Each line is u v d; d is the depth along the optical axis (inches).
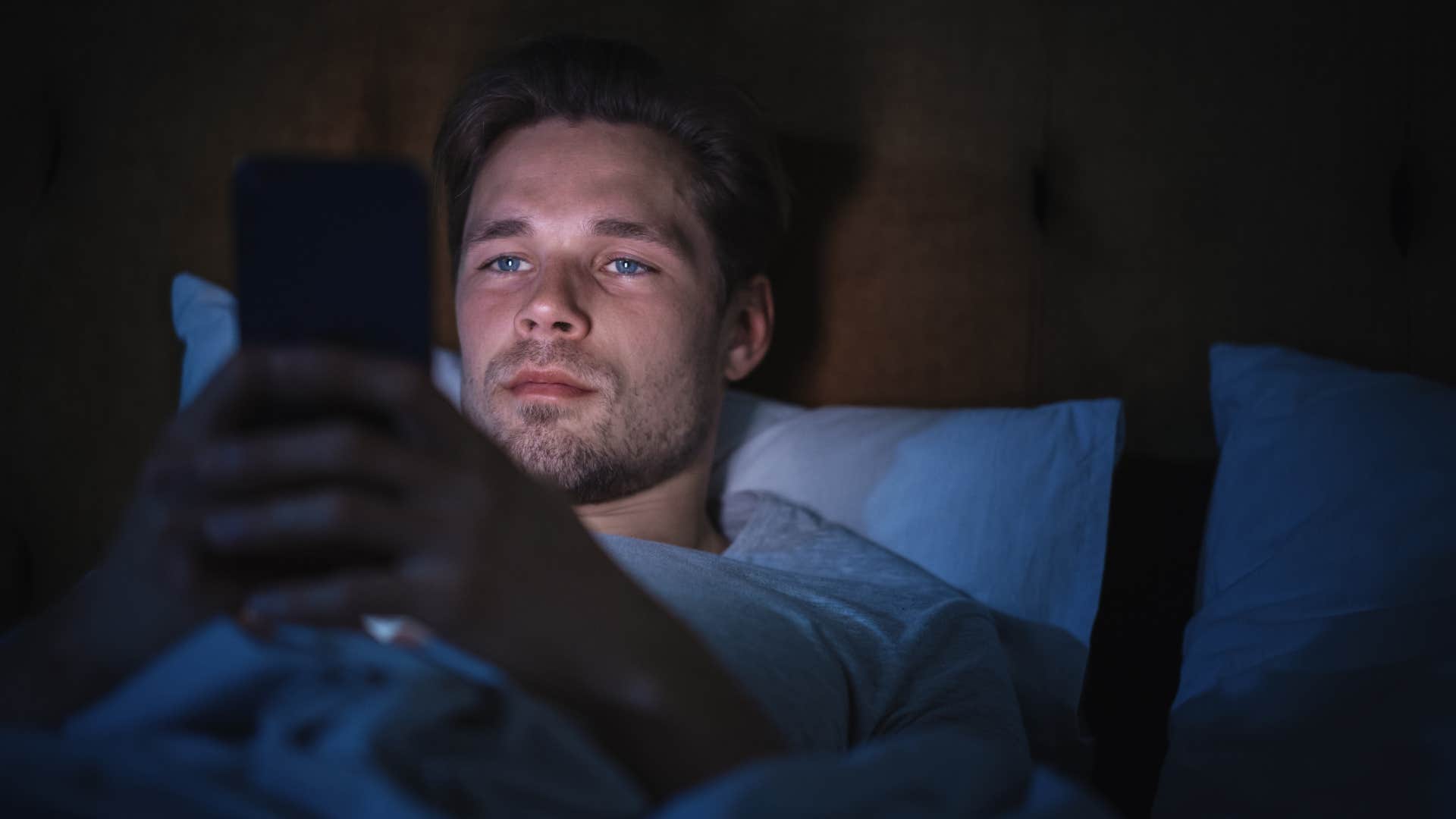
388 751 14.5
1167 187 49.1
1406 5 46.9
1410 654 28.8
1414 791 25.6
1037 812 16.4
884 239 51.9
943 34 51.5
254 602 15.4
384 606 15.5
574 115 43.5
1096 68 50.0
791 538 40.0
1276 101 48.0
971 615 34.7
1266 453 38.5
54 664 17.6
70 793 14.0
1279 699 29.9
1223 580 36.9
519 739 15.7
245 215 15.6
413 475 15.3
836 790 15.1
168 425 15.5
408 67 53.0
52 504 50.8
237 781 14.6
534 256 41.9
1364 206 47.3
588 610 17.3
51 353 51.1
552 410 39.7
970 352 51.3
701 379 43.2
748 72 52.6
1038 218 51.0
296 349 15.1
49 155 51.4
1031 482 43.0
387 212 15.8
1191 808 29.9
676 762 17.3
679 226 42.8
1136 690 43.5
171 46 51.9
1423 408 36.0
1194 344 48.6
